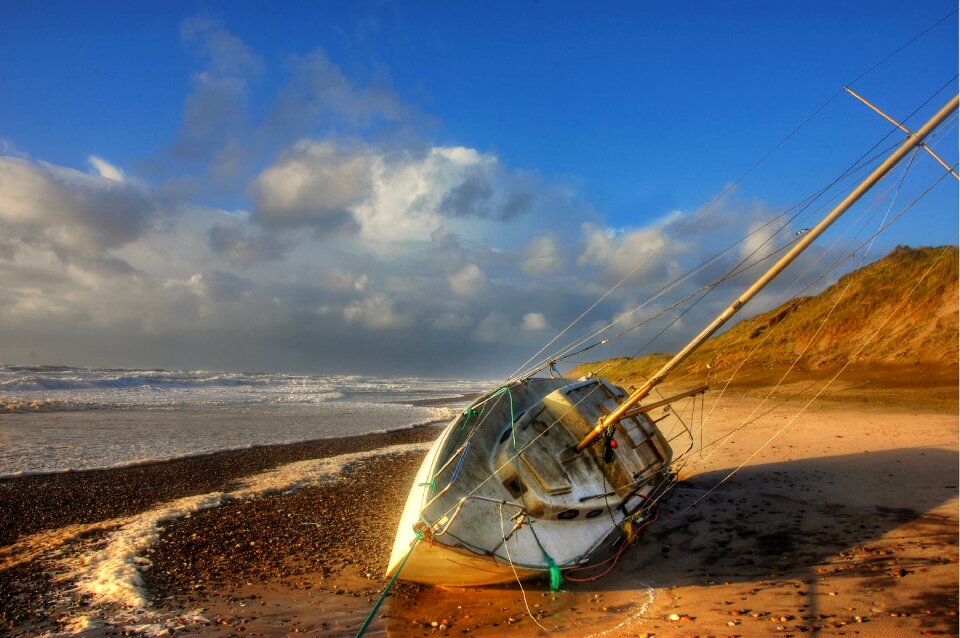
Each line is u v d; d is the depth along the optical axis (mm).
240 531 12492
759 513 11930
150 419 32594
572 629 7336
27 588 9227
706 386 11305
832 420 22609
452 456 9664
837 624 6734
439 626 7719
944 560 8492
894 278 38625
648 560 9867
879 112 7824
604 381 13891
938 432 18609
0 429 26672
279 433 29703
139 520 13312
